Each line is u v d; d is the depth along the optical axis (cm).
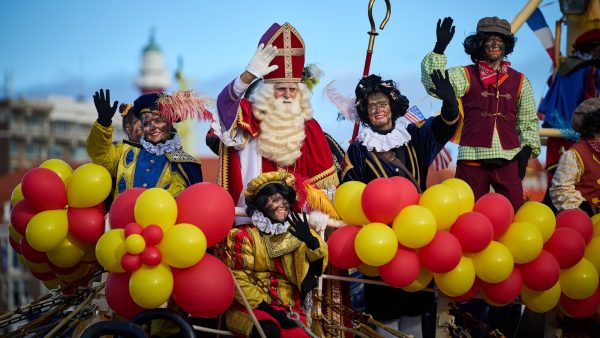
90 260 2291
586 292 2417
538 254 2308
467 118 2655
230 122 2405
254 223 2212
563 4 3412
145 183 2420
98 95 2364
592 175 2673
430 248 2195
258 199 2200
